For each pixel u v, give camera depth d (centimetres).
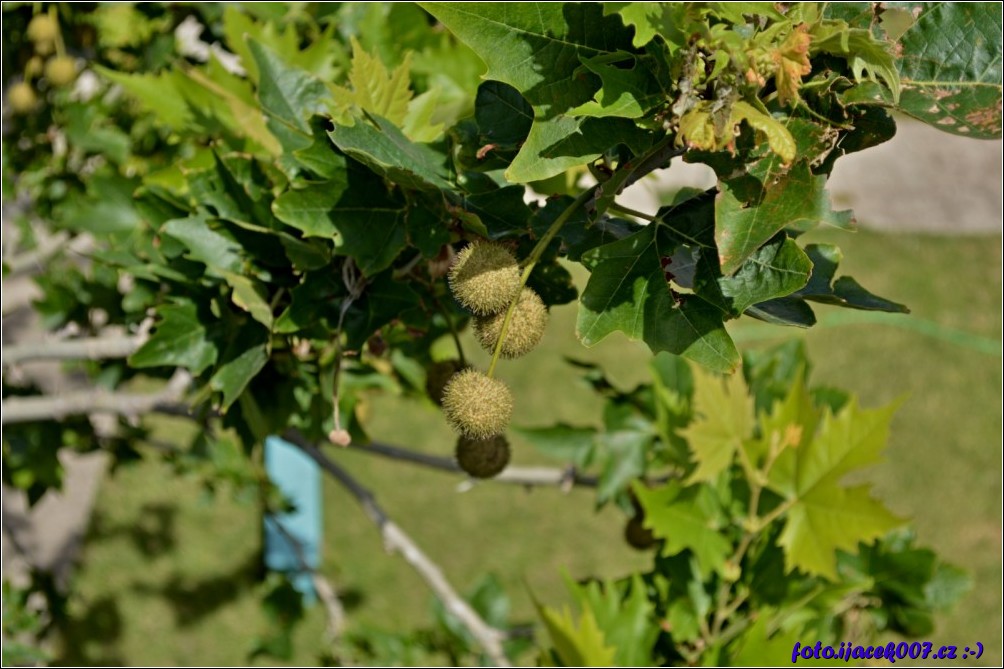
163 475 892
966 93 210
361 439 354
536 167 212
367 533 871
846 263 1199
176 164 353
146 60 477
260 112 354
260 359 299
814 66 205
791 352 411
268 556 781
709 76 197
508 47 212
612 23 211
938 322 1117
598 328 220
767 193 198
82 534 825
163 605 773
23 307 880
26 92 475
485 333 242
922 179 1356
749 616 356
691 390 408
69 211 443
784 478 345
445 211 260
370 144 251
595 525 889
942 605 373
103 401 409
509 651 431
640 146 212
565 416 989
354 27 374
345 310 285
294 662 705
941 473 948
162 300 322
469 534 874
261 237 302
